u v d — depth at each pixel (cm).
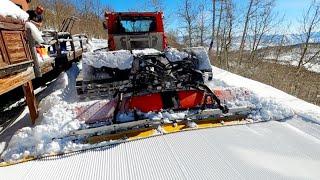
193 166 370
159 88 522
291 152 408
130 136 456
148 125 478
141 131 469
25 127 495
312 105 627
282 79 1672
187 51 691
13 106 705
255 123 511
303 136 460
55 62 833
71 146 430
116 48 800
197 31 2409
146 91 518
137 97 510
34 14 935
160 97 521
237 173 353
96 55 625
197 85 536
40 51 753
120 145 432
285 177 345
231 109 523
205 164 374
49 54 930
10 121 590
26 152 419
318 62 1902
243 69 1778
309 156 397
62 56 910
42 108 617
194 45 2455
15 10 499
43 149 424
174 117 498
